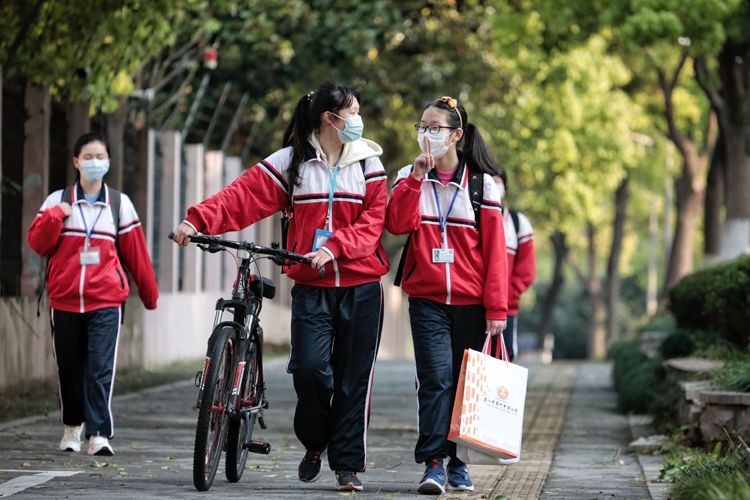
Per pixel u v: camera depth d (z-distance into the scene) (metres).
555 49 31.75
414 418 18.22
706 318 20.00
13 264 20.05
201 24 30.05
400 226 10.23
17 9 20.42
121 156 24.41
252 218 10.16
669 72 49.59
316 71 36.84
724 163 30.42
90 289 12.87
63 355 13.00
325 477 11.55
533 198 56.28
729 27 27.52
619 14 27.61
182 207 30.23
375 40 34.81
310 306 10.16
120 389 21.91
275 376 25.95
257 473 11.68
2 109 19.52
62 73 20.66
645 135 60.75
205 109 37.72
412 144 43.47
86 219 12.98
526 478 11.82
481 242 10.45
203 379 9.92
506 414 10.21
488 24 41.12
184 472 11.62
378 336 10.30
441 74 40.22
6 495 9.83
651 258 82.06
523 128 51.19
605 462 13.52
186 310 30.25
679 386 15.65
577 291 102.56
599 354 67.81
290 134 10.37
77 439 13.16
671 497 9.96
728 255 29.06
